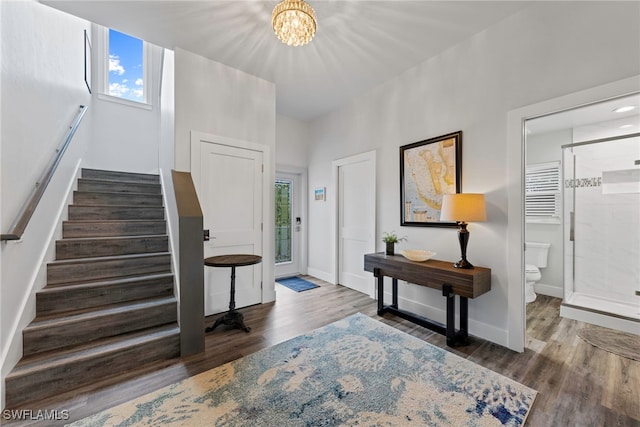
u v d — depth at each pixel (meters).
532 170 3.95
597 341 2.45
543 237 3.86
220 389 1.78
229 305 2.89
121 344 2.02
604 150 3.23
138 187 3.82
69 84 3.06
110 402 1.66
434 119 2.95
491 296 2.46
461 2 2.17
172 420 1.52
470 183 2.62
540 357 2.18
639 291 3.02
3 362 1.61
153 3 2.19
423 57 2.97
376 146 3.67
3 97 1.70
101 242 2.72
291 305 3.41
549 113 2.13
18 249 1.84
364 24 2.45
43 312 2.12
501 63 2.39
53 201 2.55
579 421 1.51
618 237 3.15
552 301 3.56
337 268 4.38
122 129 4.63
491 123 2.46
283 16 1.88
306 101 4.13
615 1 1.83
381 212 3.60
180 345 2.18
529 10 2.22
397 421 1.51
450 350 2.30
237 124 3.25
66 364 1.78
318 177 4.78
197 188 2.95
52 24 2.56
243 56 2.98
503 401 1.67
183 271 2.19
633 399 1.68
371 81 3.52
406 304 3.24
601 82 1.88
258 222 3.44
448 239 2.83
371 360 2.13
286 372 1.97
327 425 1.49
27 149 2.02
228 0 2.17
